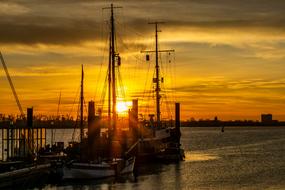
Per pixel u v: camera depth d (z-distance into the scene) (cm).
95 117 10112
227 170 11375
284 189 8394
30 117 9950
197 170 11319
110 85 10238
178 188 8444
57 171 8819
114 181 9144
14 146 11094
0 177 7319
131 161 10262
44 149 11062
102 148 9962
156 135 13262
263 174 10575
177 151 13325
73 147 10294
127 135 11612
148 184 8875
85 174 8881
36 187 8400
